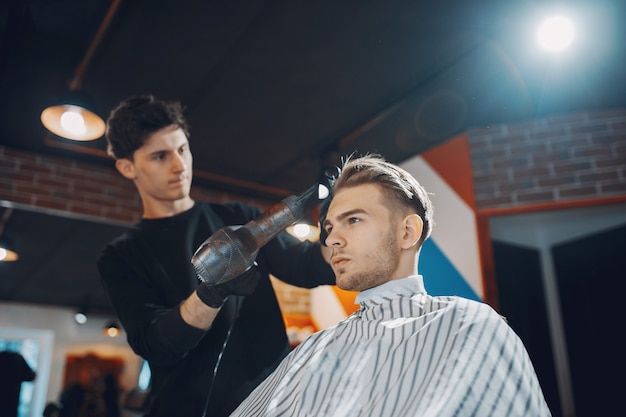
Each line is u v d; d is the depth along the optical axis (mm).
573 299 4219
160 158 1372
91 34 2811
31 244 4355
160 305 1307
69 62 3020
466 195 3697
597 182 3494
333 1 2576
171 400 1232
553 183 3562
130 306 1284
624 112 3592
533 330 4102
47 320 5844
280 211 1092
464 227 3646
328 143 3930
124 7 2561
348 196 1010
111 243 1428
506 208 3594
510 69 3121
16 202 3781
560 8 2615
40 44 2854
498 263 4074
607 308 3980
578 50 2918
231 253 1017
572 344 4184
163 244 1375
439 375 773
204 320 1098
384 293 960
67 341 5848
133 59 3006
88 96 2998
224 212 1495
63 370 5758
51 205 3895
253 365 1296
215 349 1270
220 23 2730
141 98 1440
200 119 3605
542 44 2773
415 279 973
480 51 2982
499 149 3717
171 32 2791
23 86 3168
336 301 4449
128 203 4199
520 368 784
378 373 859
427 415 730
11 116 3455
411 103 3459
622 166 3486
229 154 4066
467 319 836
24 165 3891
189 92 3328
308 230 4125
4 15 2615
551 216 3990
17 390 2914
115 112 1426
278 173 4359
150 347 1163
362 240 970
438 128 3742
